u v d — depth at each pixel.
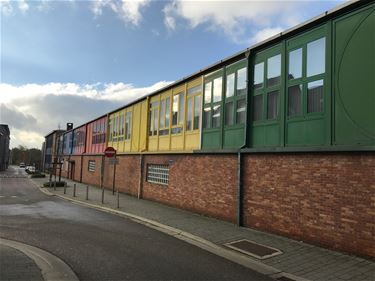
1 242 9.42
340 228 8.70
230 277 6.88
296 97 10.52
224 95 14.02
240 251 8.84
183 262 7.81
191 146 16.22
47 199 21.25
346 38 9.10
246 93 12.48
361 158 8.34
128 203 18.41
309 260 8.06
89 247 8.98
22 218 13.53
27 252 8.38
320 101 9.72
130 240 9.91
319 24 9.91
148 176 20.23
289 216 10.19
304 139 10.11
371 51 8.48
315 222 9.37
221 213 13.16
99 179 30.64
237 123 13.09
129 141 24.56
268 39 11.55
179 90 17.86
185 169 16.06
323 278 6.93
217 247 9.26
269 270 7.40
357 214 8.34
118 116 27.42
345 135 8.91
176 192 16.69
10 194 24.33
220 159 13.52
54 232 10.85
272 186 10.87
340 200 8.75
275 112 11.31
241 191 12.11
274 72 11.49
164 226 11.94
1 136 94.88
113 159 21.52
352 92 8.83
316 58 9.95
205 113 15.30
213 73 14.94
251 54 12.52
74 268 7.19
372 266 7.60
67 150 47.84
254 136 12.12
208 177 14.20
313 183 9.50
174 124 18.12
